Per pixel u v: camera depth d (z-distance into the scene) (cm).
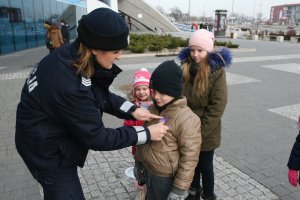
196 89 248
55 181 174
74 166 179
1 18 1441
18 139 172
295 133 489
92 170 364
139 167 237
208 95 251
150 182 221
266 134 484
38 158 170
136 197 280
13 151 416
